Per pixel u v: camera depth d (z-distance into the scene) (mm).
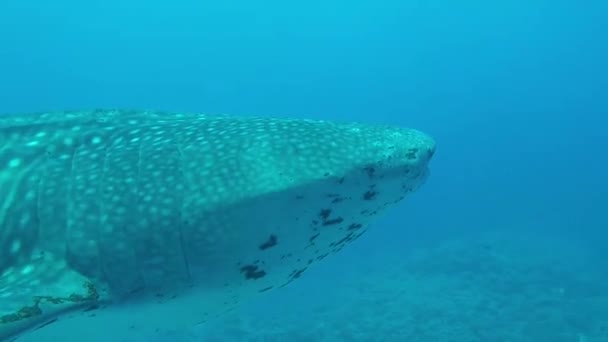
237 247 2469
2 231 2504
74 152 2742
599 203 44062
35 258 2451
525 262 20703
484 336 13531
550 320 14336
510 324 14414
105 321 2529
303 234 2535
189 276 2494
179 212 2465
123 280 2447
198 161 2602
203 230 2449
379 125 2920
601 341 12734
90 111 3049
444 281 19391
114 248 2447
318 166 2512
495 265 20219
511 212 43500
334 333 14656
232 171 2533
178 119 3123
